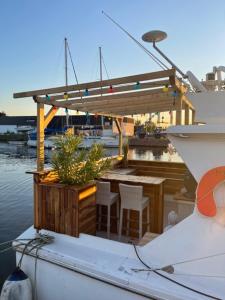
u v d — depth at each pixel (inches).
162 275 85.2
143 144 1390.3
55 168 121.0
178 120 111.3
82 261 96.0
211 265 81.4
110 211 150.5
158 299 79.7
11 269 201.6
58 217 115.0
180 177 203.2
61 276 101.6
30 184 547.2
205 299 74.2
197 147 83.1
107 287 90.8
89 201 121.1
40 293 107.0
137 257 95.3
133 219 146.5
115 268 91.0
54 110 149.4
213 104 87.0
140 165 222.2
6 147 1610.5
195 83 93.4
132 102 155.9
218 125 76.1
